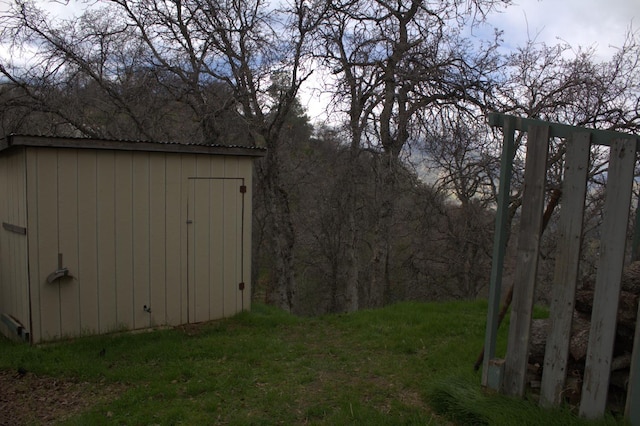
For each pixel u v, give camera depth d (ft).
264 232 58.75
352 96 41.19
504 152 11.85
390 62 39.58
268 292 57.06
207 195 23.04
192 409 13.25
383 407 13.08
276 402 13.56
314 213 55.31
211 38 41.32
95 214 20.22
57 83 37.09
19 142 18.16
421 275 55.88
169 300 22.17
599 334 10.19
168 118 45.37
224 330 21.79
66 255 19.65
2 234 22.17
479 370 13.91
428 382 14.14
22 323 20.26
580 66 34.99
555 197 11.33
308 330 21.72
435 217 47.55
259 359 17.51
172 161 21.95
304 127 54.08
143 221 21.36
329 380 15.25
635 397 9.70
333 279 60.70
